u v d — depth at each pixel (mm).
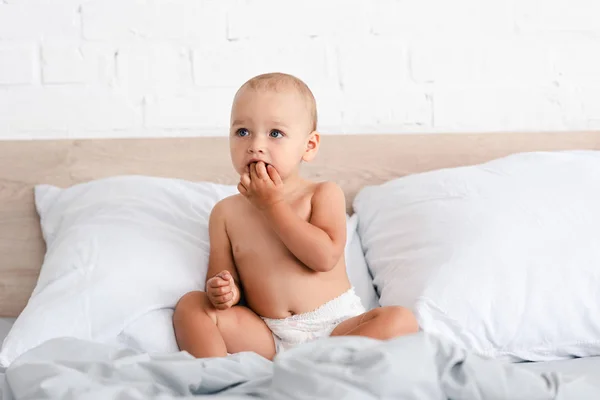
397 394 817
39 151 1728
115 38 1806
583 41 1869
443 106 1860
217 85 1824
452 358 889
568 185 1445
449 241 1364
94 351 1009
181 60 1817
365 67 1850
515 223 1367
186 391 895
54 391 850
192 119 1820
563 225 1361
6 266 1685
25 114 1790
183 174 1759
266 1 1826
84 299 1241
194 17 1816
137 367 912
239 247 1325
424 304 1257
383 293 1400
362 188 1770
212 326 1216
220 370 921
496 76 1868
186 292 1312
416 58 1857
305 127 1298
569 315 1276
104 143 1748
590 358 1268
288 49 1834
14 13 1785
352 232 1610
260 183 1246
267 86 1282
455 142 1805
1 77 1784
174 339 1243
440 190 1514
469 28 1860
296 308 1278
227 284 1189
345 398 791
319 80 1842
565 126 1866
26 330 1195
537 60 1869
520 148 1812
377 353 848
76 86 1800
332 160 1781
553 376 896
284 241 1251
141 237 1388
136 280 1287
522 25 1865
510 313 1266
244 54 1825
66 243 1396
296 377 825
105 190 1562
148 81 1813
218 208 1370
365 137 1793
